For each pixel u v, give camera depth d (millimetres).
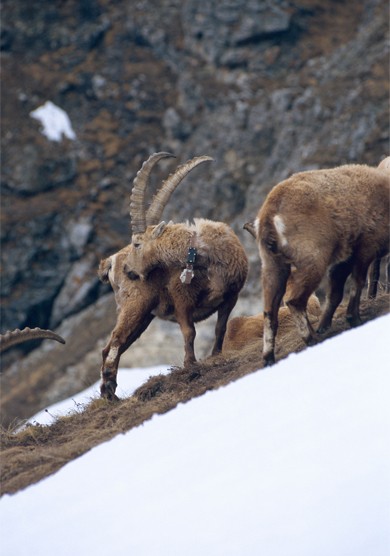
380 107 85438
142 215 28578
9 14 114750
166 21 109938
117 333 28391
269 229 21719
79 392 79000
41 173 101688
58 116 106188
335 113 88438
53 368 85312
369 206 22094
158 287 28422
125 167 101812
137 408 25281
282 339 25703
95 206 99062
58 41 112625
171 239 27938
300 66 100688
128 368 75500
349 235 21938
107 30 112250
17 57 112312
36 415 76812
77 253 96750
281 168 88938
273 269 22000
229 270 27938
